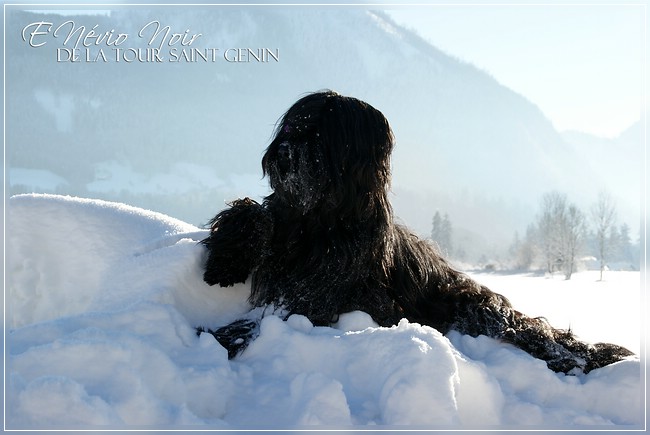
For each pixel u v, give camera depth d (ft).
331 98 10.92
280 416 7.38
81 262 11.80
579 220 141.69
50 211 12.21
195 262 10.64
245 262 10.62
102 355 7.29
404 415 7.00
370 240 10.89
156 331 8.73
